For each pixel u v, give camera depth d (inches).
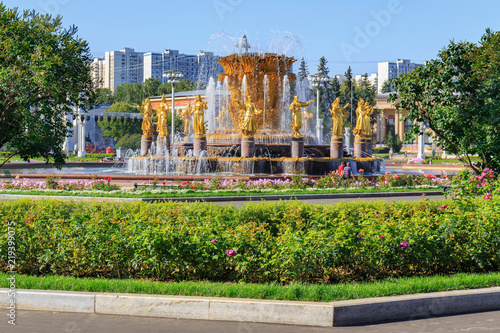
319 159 1234.6
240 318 262.2
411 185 1074.7
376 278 328.5
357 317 258.8
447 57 655.1
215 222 374.0
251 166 1194.0
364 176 1137.4
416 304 269.9
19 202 418.9
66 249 335.6
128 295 273.7
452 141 689.6
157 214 413.7
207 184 978.7
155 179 976.3
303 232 341.7
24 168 1861.5
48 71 851.4
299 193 912.3
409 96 697.6
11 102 900.0
